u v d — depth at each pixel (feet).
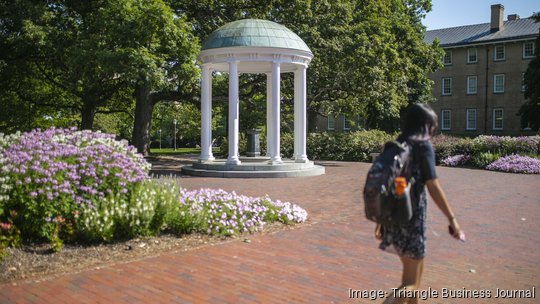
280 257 23.12
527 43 159.63
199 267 21.30
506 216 34.47
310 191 48.19
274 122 65.51
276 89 64.85
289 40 65.10
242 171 62.59
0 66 78.69
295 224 31.30
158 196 27.61
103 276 19.86
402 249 12.96
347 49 86.58
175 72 61.21
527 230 29.68
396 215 12.13
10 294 17.63
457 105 175.73
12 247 22.99
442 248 25.09
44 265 21.20
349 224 31.50
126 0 58.54
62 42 73.56
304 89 69.36
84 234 24.66
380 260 22.67
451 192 47.88
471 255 23.70
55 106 99.60
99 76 70.03
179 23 60.70
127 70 56.90
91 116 98.58
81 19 82.17
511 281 19.56
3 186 23.36
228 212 29.68
